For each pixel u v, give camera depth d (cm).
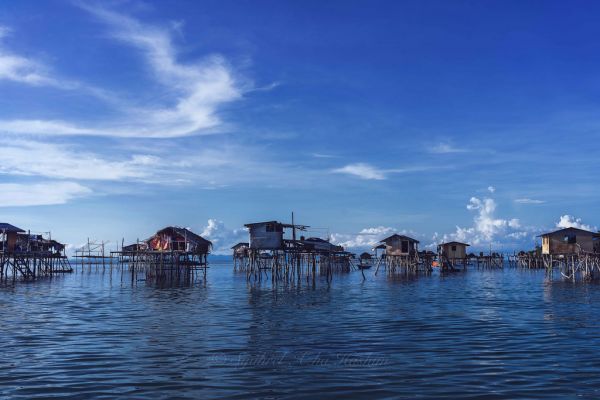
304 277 7794
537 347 1947
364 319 2780
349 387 1394
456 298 4103
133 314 3039
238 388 1387
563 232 6612
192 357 1780
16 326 2545
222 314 3025
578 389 1371
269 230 5825
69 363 1692
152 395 1326
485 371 1565
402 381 1455
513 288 5231
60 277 8050
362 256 12000
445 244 9550
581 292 4634
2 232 7031
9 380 1477
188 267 7144
